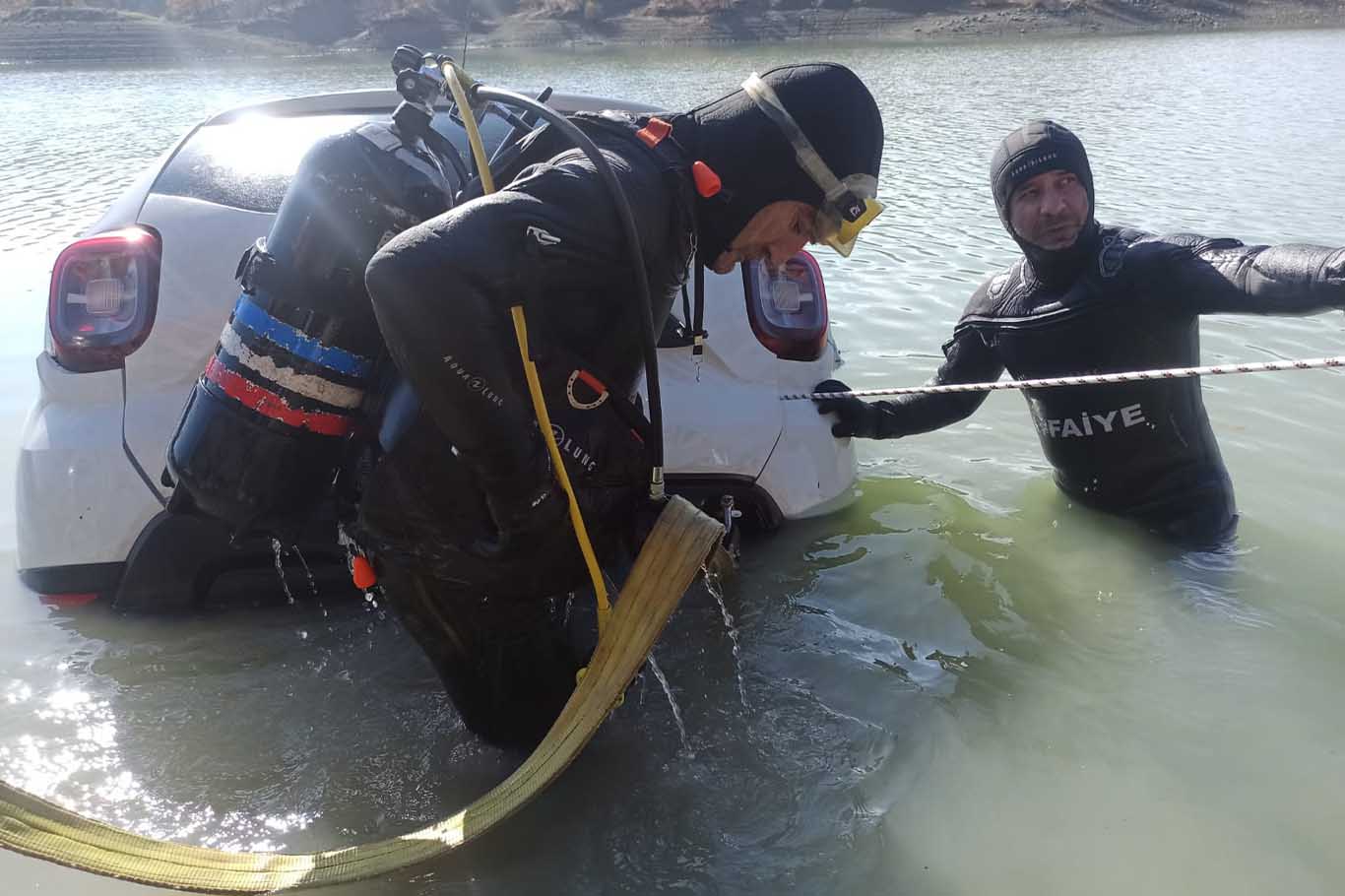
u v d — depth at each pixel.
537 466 2.03
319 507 2.44
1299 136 13.22
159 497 2.89
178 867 2.08
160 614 3.02
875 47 40.28
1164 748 2.64
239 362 2.25
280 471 2.29
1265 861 2.29
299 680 2.84
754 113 2.15
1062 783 2.53
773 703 2.79
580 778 2.54
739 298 3.36
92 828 2.10
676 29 50.88
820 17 51.88
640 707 2.77
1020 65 27.11
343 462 2.38
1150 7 50.72
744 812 2.44
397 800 2.48
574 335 2.12
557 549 2.24
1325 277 2.96
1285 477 4.11
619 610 2.31
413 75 2.29
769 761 2.59
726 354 3.32
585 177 2.00
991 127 14.59
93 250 3.01
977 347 3.87
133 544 2.91
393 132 2.27
